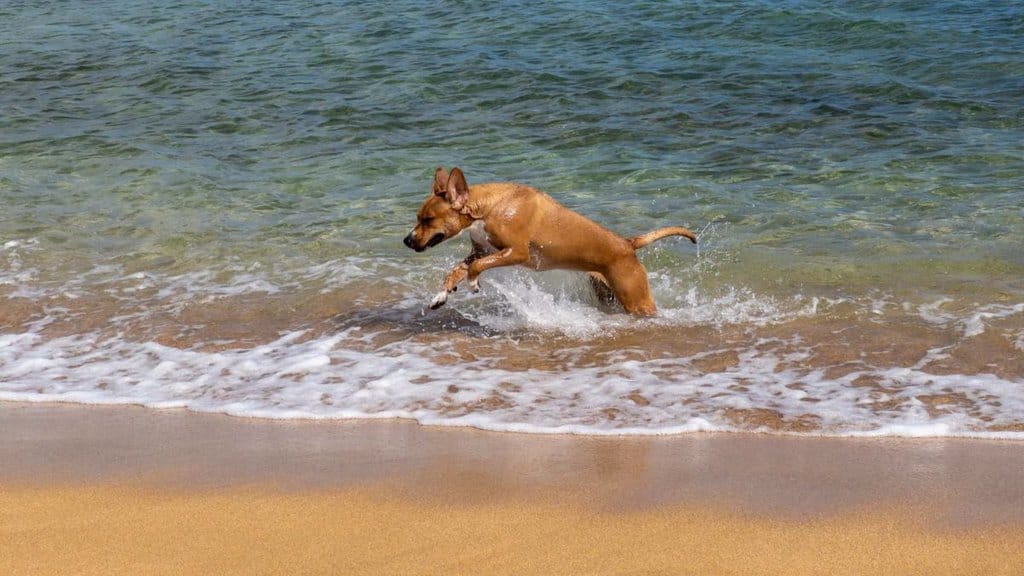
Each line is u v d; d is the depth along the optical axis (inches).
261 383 282.0
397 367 291.0
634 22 832.9
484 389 273.0
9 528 194.1
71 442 241.4
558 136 573.9
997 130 550.3
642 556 180.5
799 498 203.3
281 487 212.7
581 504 202.1
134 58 799.7
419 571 175.6
